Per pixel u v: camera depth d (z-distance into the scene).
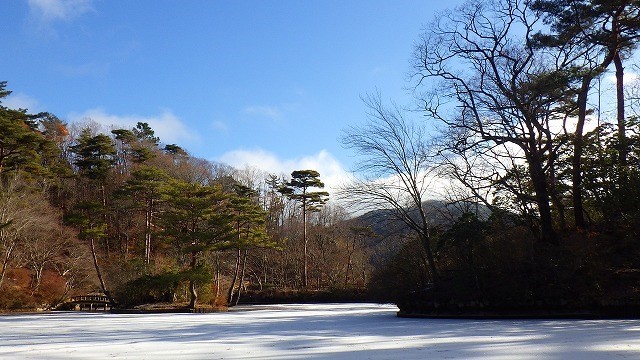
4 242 36.75
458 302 21.64
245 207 37.25
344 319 22.55
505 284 20.84
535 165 22.02
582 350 9.98
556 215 24.67
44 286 39.78
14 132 40.09
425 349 10.82
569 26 20.78
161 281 34.03
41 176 46.81
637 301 18.53
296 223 61.50
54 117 66.50
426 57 24.44
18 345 13.05
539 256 21.14
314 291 50.03
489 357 9.40
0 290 36.84
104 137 46.41
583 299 19.28
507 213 22.62
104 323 22.00
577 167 21.67
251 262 55.88
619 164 20.70
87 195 53.91
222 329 17.77
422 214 23.97
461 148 23.55
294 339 13.73
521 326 15.98
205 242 33.78
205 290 36.69
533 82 21.41
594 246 20.20
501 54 22.77
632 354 9.30
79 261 41.34
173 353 11.06
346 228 55.62
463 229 21.78
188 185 34.03
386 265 26.81
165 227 37.75
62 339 14.59
